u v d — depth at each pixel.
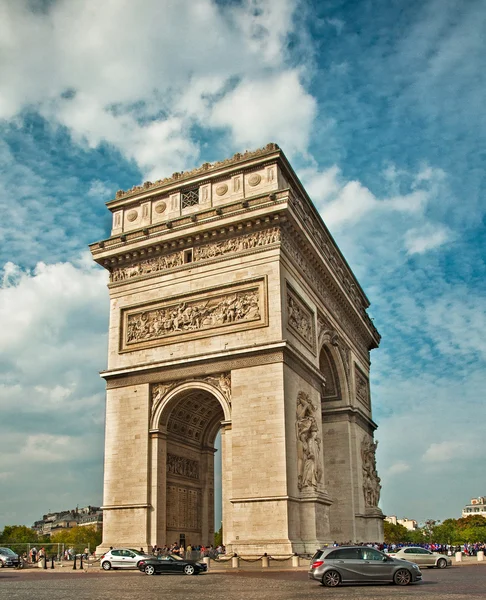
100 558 68.94
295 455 67.06
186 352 72.44
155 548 67.50
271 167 75.38
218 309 72.50
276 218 71.75
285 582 46.97
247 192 75.69
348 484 89.56
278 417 65.38
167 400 72.06
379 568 44.66
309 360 75.44
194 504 79.00
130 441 72.50
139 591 40.28
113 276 81.25
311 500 66.00
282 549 61.03
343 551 45.31
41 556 88.19
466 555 119.94
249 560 61.16
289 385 68.19
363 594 36.97
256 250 72.12
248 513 63.75
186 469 78.50
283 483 63.25
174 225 77.31
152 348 74.88
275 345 67.12
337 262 96.88
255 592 38.69
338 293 93.75
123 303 78.88
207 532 80.62
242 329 70.12
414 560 73.00
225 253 74.25
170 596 36.38
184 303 74.69
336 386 94.06
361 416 98.81
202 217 75.81
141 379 74.19
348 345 100.25
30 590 41.81
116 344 77.62
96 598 35.50
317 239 84.50
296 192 80.25
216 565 62.06
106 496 71.75
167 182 81.25
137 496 70.12
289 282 73.12
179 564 58.03
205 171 78.62
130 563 64.94
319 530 66.38
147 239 78.50
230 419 68.00
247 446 65.94
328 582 43.81
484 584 44.56
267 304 69.69
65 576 58.22
